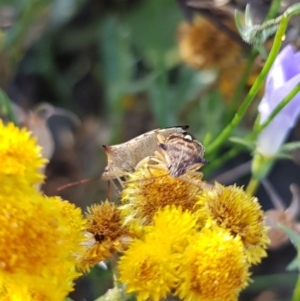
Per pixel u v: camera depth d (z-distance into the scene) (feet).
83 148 1.40
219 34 1.26
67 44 1.54
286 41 1.19
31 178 0.95
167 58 1.46
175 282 0.97
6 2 1.45
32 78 1.50
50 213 0.95
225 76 1.28
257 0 1.19
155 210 0.99
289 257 1.36
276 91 1.10
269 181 1.41
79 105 1.53
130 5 1.53
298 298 1.08
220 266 0.97
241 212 0.98
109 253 0.99
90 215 1.00
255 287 1.24
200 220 0.99
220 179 1.32
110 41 1.36
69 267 0.97
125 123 1.43
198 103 1.35
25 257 0.94
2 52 1.28
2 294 0.96
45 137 1.18
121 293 1.00
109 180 1.01
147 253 0.97
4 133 0.95
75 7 1.51
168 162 0.97
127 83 1.34
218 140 1.14
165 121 1.27
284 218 1.15
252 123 1.28
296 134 1.36
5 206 0.94
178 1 1.24
